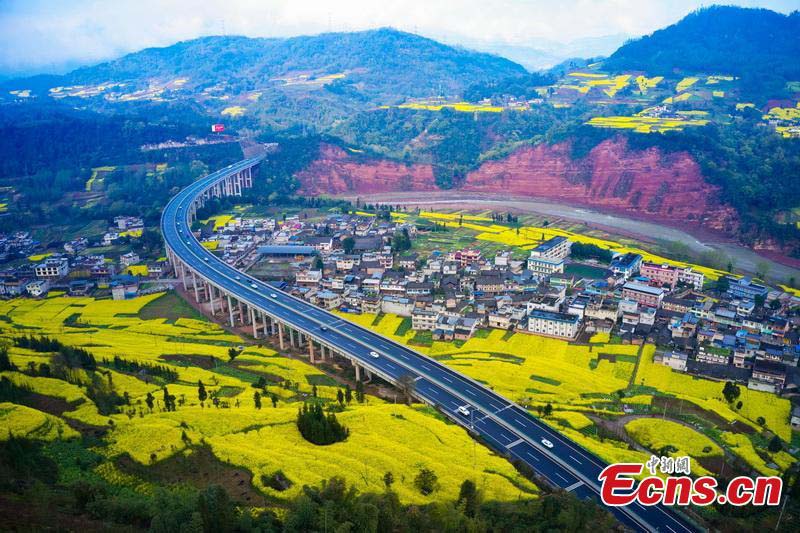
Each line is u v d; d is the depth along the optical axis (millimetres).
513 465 173875
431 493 159000
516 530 140750
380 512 139250
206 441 180625
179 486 160000
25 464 163250
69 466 167000
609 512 154250
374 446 180875
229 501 146625
